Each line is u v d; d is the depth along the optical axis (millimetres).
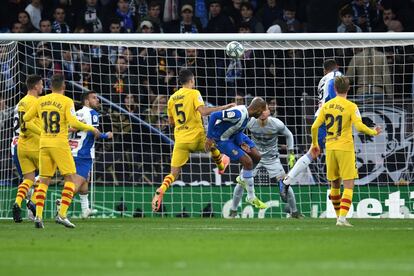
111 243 24984
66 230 30922
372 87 44781
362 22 50281
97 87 47906
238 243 24969
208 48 42406
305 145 44625
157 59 45750
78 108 47156
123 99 46406
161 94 47500
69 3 51281
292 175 38812
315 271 18375
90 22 50094
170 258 21109
